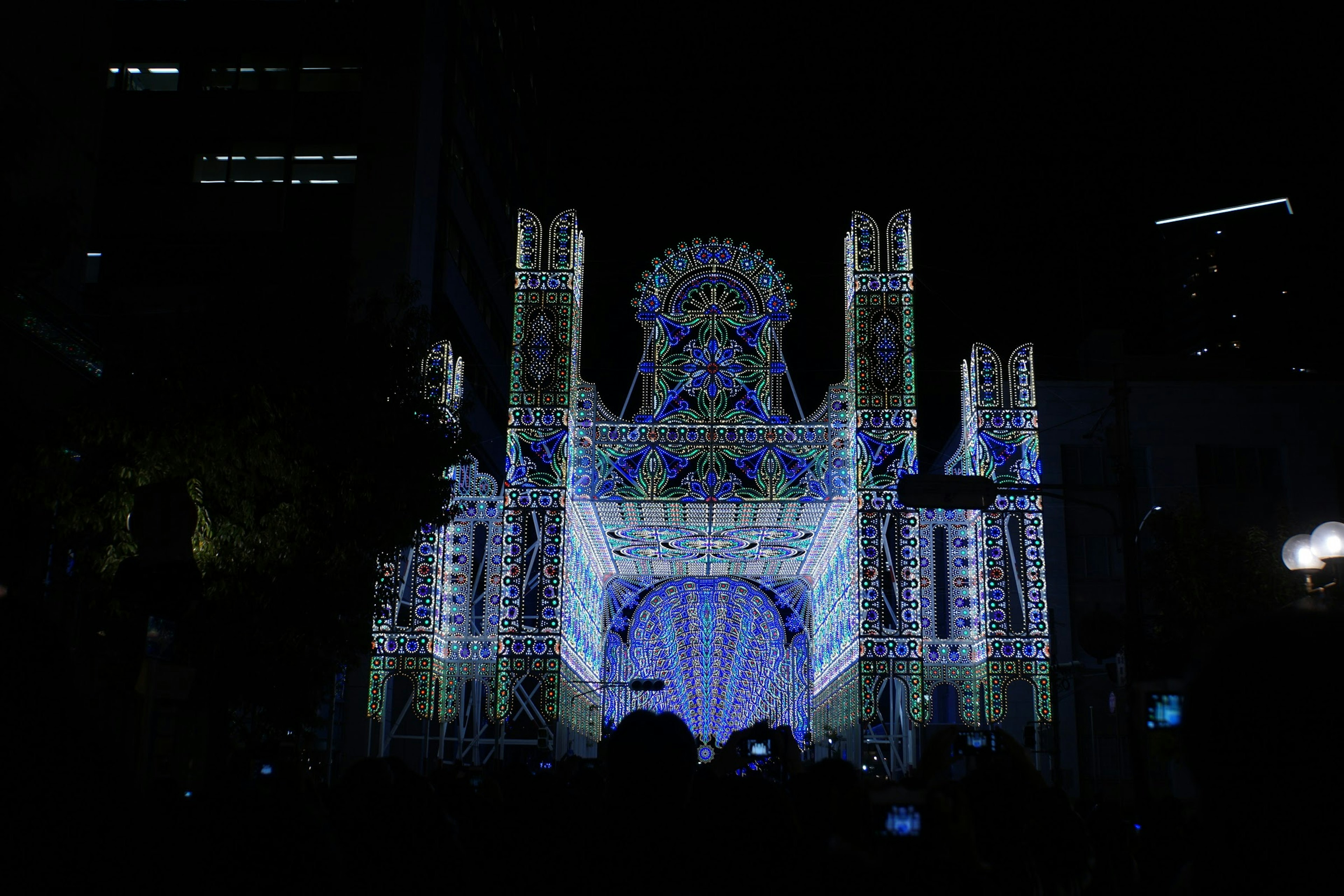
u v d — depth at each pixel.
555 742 27.45
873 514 29.08
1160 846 9.00
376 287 42.22
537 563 29.39
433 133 46.19
